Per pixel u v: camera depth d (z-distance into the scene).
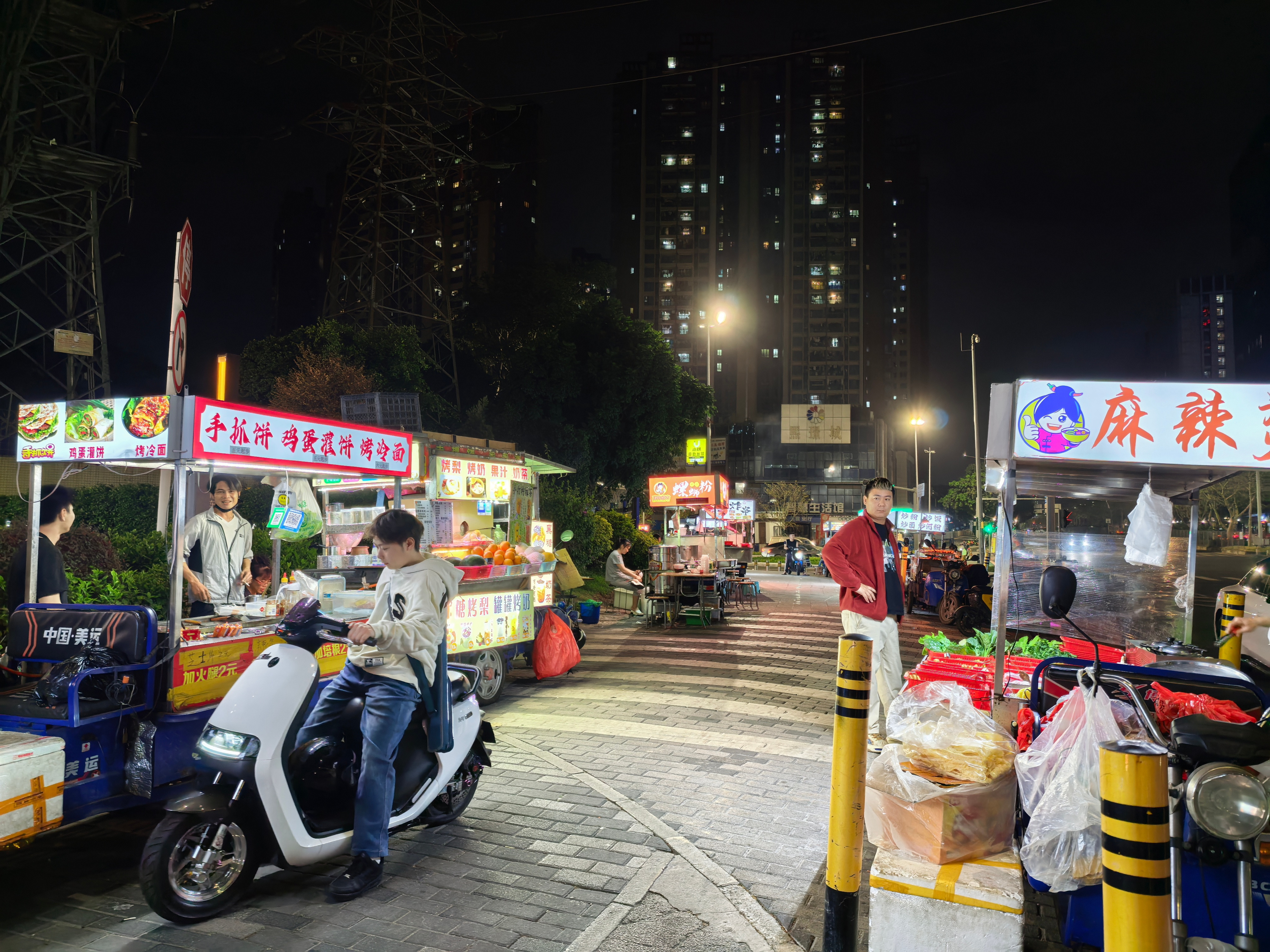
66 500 4.91
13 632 4.25
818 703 7.61
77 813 3.66
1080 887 2.90
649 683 8.56
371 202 30.86
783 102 133.00
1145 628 6.36
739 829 4.35
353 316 29.67
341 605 4.83
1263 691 3.56
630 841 4.16
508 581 7.88
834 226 130.12
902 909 2.77
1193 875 2.78
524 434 21.83
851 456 96.88
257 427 4.50
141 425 4.20
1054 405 4.17
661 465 25.28
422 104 31.45
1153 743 2.59
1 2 18.78
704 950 3.06
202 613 5.61
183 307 4.86
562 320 24.08
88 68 20.75
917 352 170.75
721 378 131.00
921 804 2.99
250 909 3.40
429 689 3.80
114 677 3.80
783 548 52.12
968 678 4.58
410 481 7.01
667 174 132.62
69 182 20.78
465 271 136.00
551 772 5.34
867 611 5.71
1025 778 3.15
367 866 3.55
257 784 3.29
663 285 132.25
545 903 3.46
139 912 3.37
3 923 3.26
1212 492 69.94
